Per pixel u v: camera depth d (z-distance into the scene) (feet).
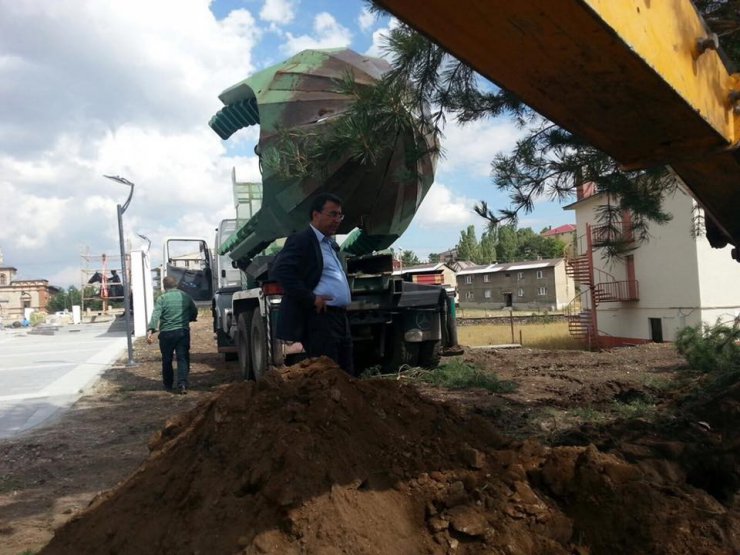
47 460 18.85
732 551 9.07
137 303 84.74
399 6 6.03
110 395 31.04
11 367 46.78
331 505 8.74
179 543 8.72
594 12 6.00
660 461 11.90
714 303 71.20
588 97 7.64
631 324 83.87
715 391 19.88
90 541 9.75
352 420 10.53
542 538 9.16
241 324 33.73
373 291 28.02
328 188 23.82
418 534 9.08
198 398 29.22
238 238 33.35
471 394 25.21
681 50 7.67
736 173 10.18
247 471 9.29
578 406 22.02
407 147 18.45
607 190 17.61
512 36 6.42
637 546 9.32
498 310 183.32
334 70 23.72
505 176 17.98
